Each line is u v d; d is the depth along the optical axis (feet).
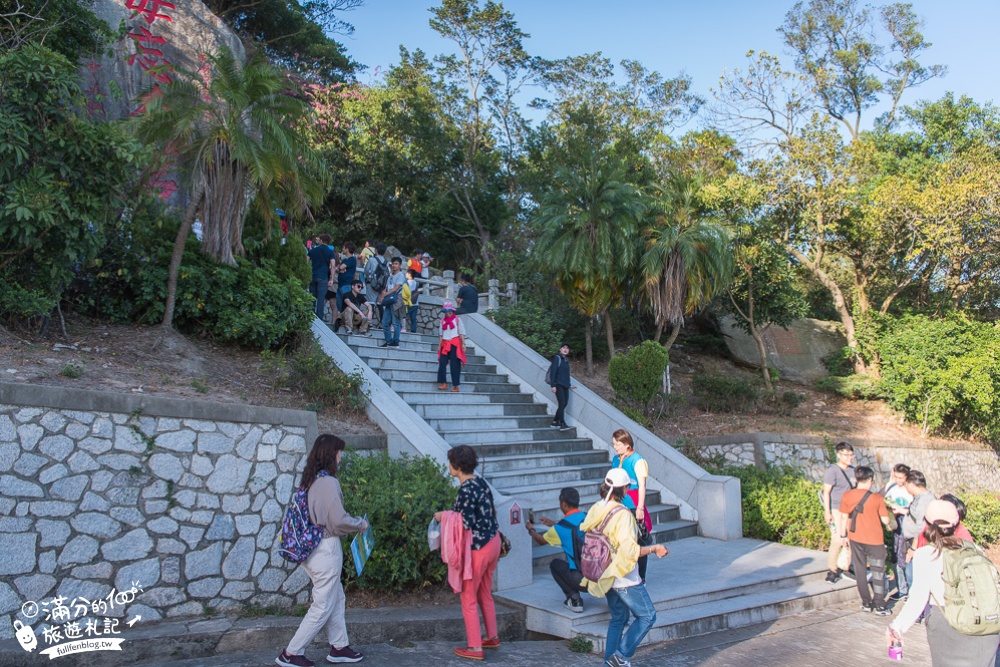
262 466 20.58
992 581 12.85
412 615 19.49
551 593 22.11
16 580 15.83
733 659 19.29
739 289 58.49
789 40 79.25
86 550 16.93
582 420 39.17
